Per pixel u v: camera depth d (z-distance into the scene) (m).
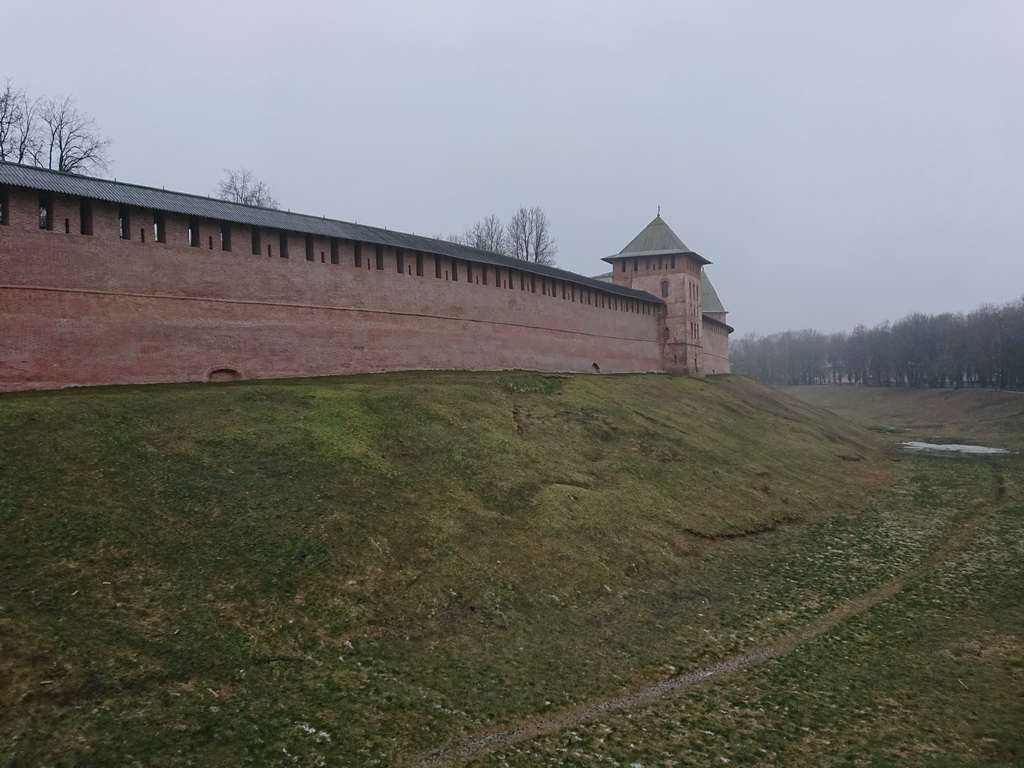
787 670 14.02
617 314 50.50
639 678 13.60
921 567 21.00
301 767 10.09
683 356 56.09
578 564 18.53
